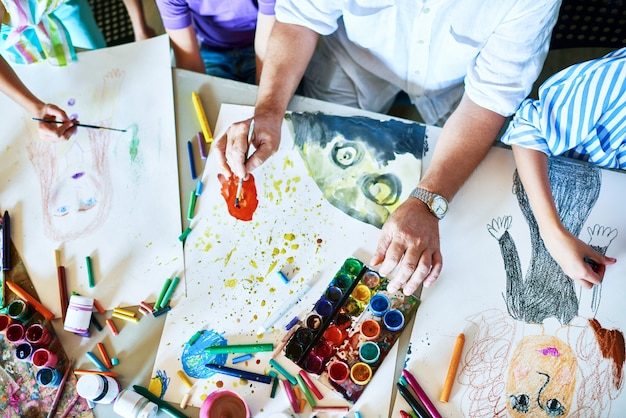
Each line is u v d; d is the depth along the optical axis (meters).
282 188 0.85
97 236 0.86
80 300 0.79
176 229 0.85
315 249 0.82
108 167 0.90
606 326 0.75
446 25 0.84
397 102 1.24
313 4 0.90
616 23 1.38
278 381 0.75
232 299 0.80
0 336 0.80
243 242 0.83
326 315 0.77
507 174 0.84
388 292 0.78
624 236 0.80
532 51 0.81
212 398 0.71
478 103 0.85
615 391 0.72
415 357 0.75
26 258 0.85
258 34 1.05
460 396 0.72
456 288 0.78
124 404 0.72
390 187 0.84
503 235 0.80
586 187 0.82
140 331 0.79
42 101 0.95
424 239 0.78
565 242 0.76
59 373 0.78
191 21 1.09
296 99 0.91
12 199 0.90
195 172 0.88
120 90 0.94
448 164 0.83
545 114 0.80
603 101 0.77
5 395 0.77
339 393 0.73
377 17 0.89
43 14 0.93
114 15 1.61
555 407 0.71
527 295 0.77
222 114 0.91
